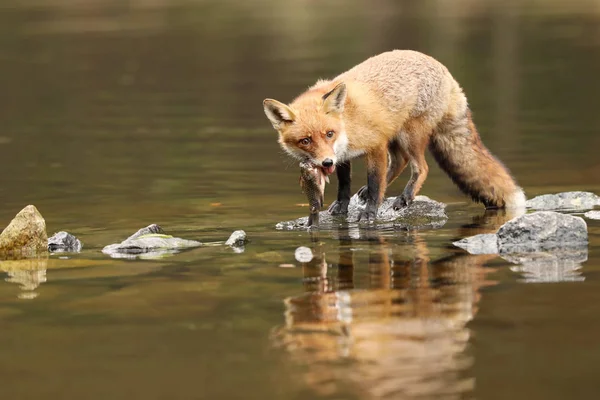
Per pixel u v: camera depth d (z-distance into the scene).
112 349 7.24
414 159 13.98
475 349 6.99
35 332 7.75
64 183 16.81
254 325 7.77
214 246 11.27
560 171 16.64
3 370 6.82
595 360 6.68
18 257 10.91
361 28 43.91
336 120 12.73
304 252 10.52
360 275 9.47
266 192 15.54
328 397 6.13
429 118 13.97
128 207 14.35
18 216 11.31
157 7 59.66
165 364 6.86
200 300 8.62
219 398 6.17
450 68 31.77
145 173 17.72
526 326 7.50
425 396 6.11
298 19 49.41
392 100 13.49
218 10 56.19
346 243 11.30
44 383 6.52
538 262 9.78
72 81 33.03
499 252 10.39
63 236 11.53
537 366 6.60
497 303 8.20
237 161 18.91
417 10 52.06
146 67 35.62
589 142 19.70
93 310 8.39
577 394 6.08
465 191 14.41
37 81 33.19
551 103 25.47
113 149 20.78
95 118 25.73
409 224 12.73
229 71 33.41
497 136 20.97
